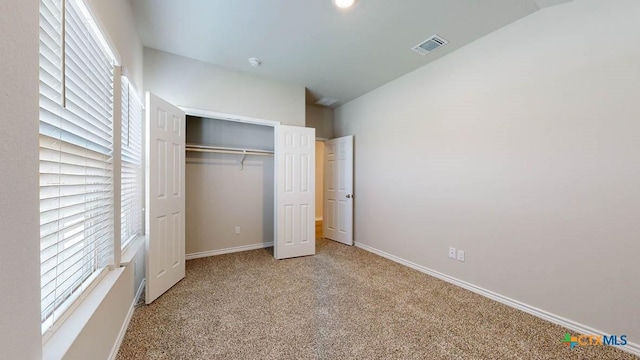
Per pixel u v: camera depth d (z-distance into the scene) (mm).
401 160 3240
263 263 3174
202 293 2328
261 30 2248
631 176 1566
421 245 2955
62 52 964
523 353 1564
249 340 1669
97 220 1398
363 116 3918
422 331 1782
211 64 2910
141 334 1707
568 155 1817
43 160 880
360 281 2643
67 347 879
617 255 1613
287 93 3434
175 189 2512
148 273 2107
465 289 2467
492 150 2268
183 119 2660
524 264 2051
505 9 1948
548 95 1915
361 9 1958
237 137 3719
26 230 672
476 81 2391
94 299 1221
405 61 2812
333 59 2785
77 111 1124
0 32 564
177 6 1940
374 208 3682
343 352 1562
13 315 613
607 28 1652
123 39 1723
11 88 606
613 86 1633
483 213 2338
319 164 6648
